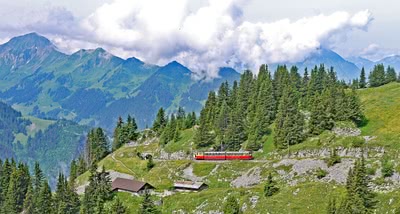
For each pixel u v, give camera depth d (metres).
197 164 182.25
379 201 114.62
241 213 129.12
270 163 160.38
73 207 162.75
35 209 171.75
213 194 147.25
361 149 147.12
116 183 170.62
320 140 164.25
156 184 177.88
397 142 142.75
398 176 123.19
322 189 127.81
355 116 168.00
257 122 193.62
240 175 164.62
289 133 173.12
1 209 189.12
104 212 150.00
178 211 145.38
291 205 123.94
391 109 170.38
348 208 103.25
